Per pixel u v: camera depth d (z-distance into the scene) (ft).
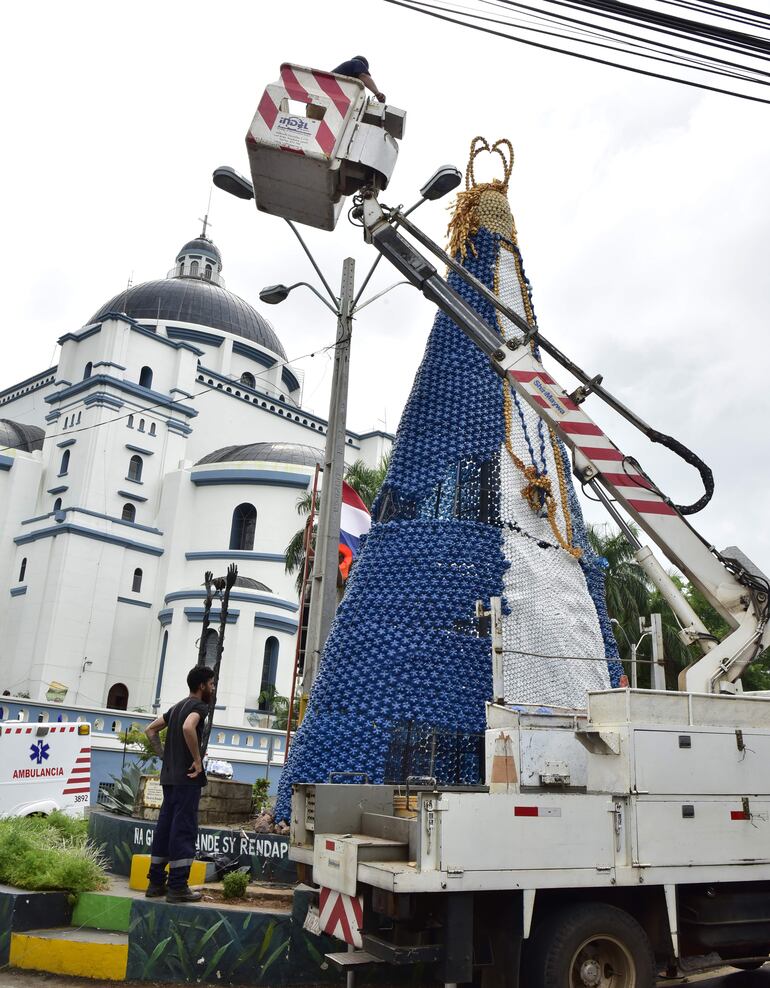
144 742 47.80
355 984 24.62
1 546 156.56
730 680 26.84
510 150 45.37
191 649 134.31
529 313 42.91
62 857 29.63
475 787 27.43
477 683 34.81
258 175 33.58
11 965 25.93
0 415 204.03
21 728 48.78
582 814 21.12
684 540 28.60
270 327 213.25
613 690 22.93
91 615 146.00
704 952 23.12
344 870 21.48
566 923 20.57
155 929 25.25
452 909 19.66
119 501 155.22
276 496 155.02
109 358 161.07
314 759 34.09
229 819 38.40
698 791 22.44
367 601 36.73
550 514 39.68
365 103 33.65
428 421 39.93
